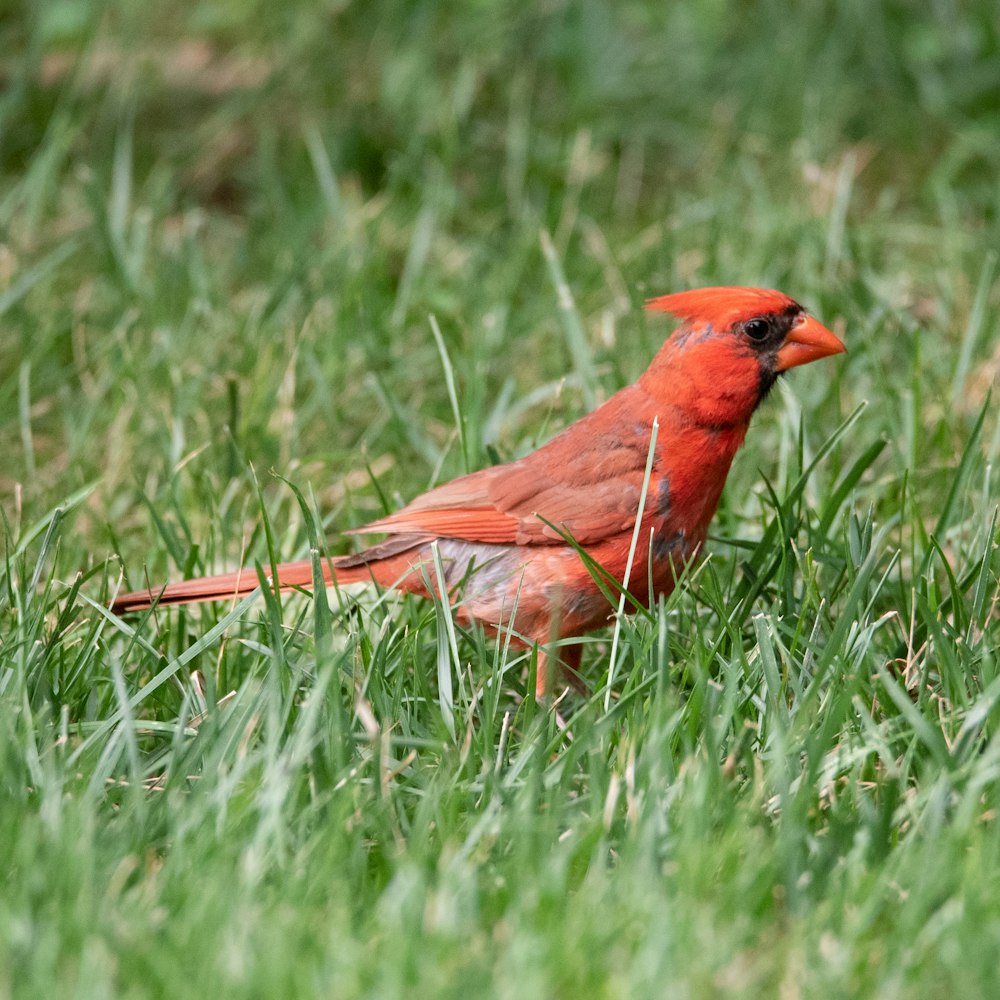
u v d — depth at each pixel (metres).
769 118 14.16
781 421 9.59
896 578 8.37
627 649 7.22
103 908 5.22
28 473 9.73
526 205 12.90
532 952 4.98
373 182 13.77
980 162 14.08
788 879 5.46
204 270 11.68
